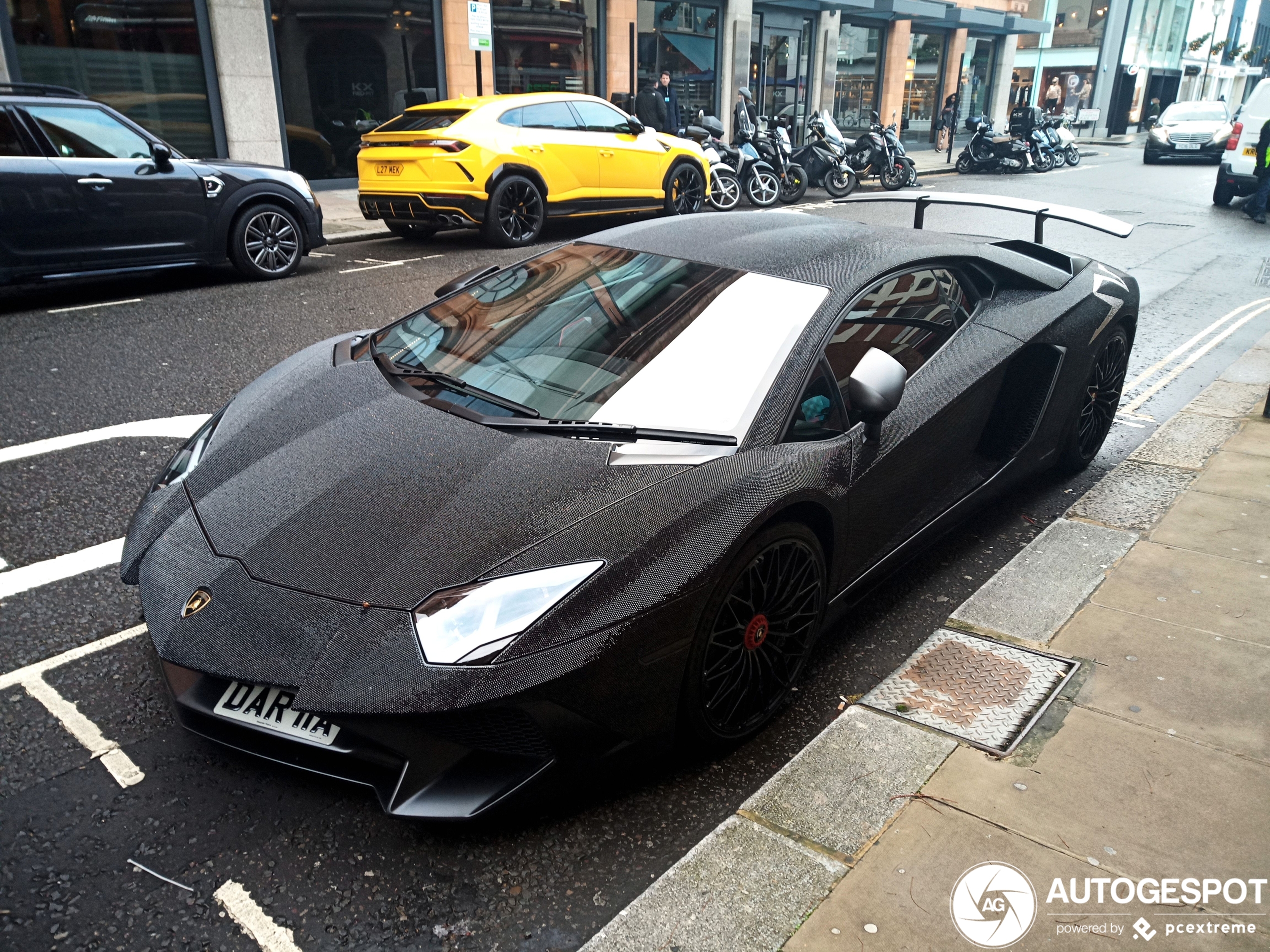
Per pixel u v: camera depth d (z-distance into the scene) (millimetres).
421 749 1978
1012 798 2225
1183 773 2305
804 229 3418
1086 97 42781
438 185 9500
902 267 3180
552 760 2045
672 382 2615
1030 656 2826
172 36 12281
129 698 2623
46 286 7961
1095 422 4289
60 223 6969
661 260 3119
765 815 2180
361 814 2236
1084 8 41906
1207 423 4891
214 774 2342
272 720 2080
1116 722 2504
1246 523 3707
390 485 2330
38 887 1991
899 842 2090
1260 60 68062
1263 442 4590
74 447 4387
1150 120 46594
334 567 2133
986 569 3543
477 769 2039
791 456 2512
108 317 6762
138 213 7332
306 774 2355
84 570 3307
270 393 2973
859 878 1987
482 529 2158
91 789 2277
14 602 3088
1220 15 54562
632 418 2508
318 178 14266
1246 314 7668
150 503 2584
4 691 2637
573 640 2008
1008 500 4145
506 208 9977
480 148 9555
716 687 2355
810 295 2867
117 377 5402
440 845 2154
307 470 2457
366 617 2021
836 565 2736
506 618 1991
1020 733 2467
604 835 2205
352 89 14344
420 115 10086
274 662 1994
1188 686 2660
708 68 20906
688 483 2312
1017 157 20922
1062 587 3236
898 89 27344
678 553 2176
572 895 2035
